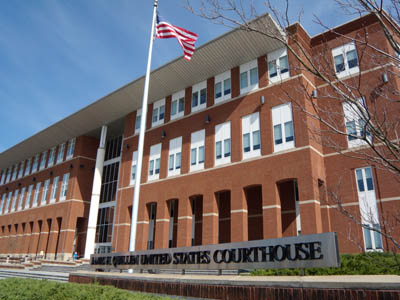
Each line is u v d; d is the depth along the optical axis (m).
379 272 12.52
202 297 9.78
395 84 19.52
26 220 49.41
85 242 41.94
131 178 34.91
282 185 25.72
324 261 9.12
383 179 20.84
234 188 25.67
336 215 22.03
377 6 5.47
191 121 31.03
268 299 8.20
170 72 31.70
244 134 26.69
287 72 25.27
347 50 23.36
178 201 29.69
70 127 44.72
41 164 51.78
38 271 32.28
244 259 11.01
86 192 43.53
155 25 20.86
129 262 15.60
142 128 18.70
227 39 27.00
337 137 22.98
